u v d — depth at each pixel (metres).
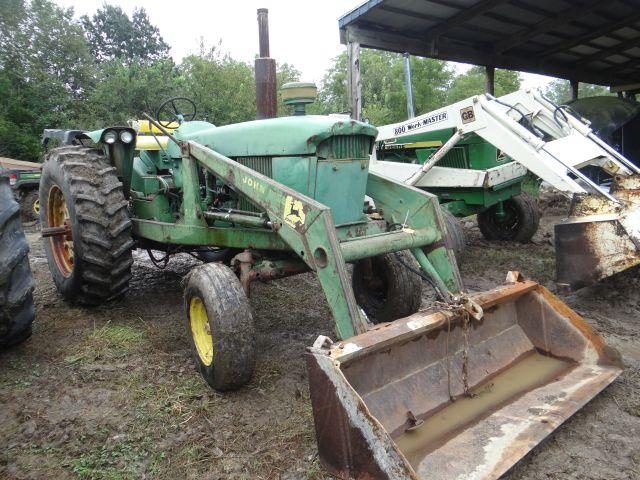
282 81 21.25
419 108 28.97
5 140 19.12
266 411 2.74
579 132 5.03
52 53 23.73
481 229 7.30
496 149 6.21
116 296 4.19
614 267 4.09
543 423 2.39
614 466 2.27
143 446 2.45
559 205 10.41
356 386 2.33
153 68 21.08
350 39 8.11
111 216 3.83
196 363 3.07
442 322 2.59
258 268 3.10
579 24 10.06
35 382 3.07
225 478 2.23
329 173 3.14
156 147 4.38
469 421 2.46
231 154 3.51
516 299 3.19
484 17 8.95
